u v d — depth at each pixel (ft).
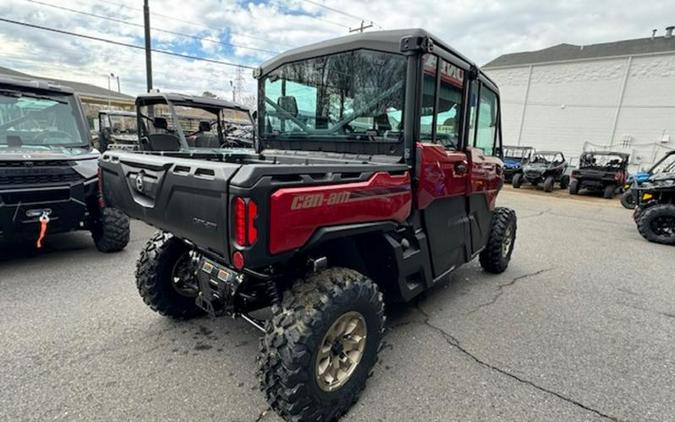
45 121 15.62
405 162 8.16
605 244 20.57
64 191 13.14
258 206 5.10
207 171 5.55
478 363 8.43
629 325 10.56
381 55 8.31
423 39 7.63
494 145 13.03
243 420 6.47
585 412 6.95
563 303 11.96
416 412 6.81
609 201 40.70
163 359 8.16
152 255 9.07
